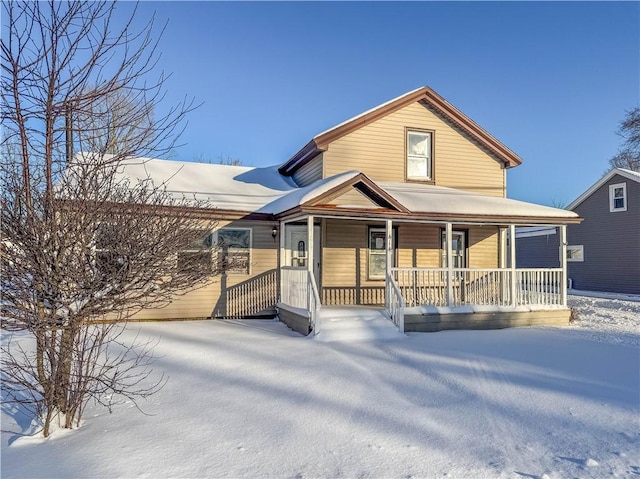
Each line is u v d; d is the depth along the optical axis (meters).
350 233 12.17
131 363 6.47
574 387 5.41
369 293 12.20
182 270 4.72
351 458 3.37
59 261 3.62
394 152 13.01
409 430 3.97
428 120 13.44
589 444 3.70
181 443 3.63
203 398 4.89
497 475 3.11
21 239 3.54
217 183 13.16
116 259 3.90
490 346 8.05
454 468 3.21
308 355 7.14
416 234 12.83
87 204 3.72
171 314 11.10
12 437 3.81
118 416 4.30
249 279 11.66
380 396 5.00
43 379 3.85
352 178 9.61
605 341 8.69
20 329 3.58
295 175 14.88
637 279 20.48
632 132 30.42
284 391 5.16
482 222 10.75
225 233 11.48
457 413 4.45
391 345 8.07
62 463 3.23
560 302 11.46
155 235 4.22
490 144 13.86
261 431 3.91
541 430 4.01
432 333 9.62
